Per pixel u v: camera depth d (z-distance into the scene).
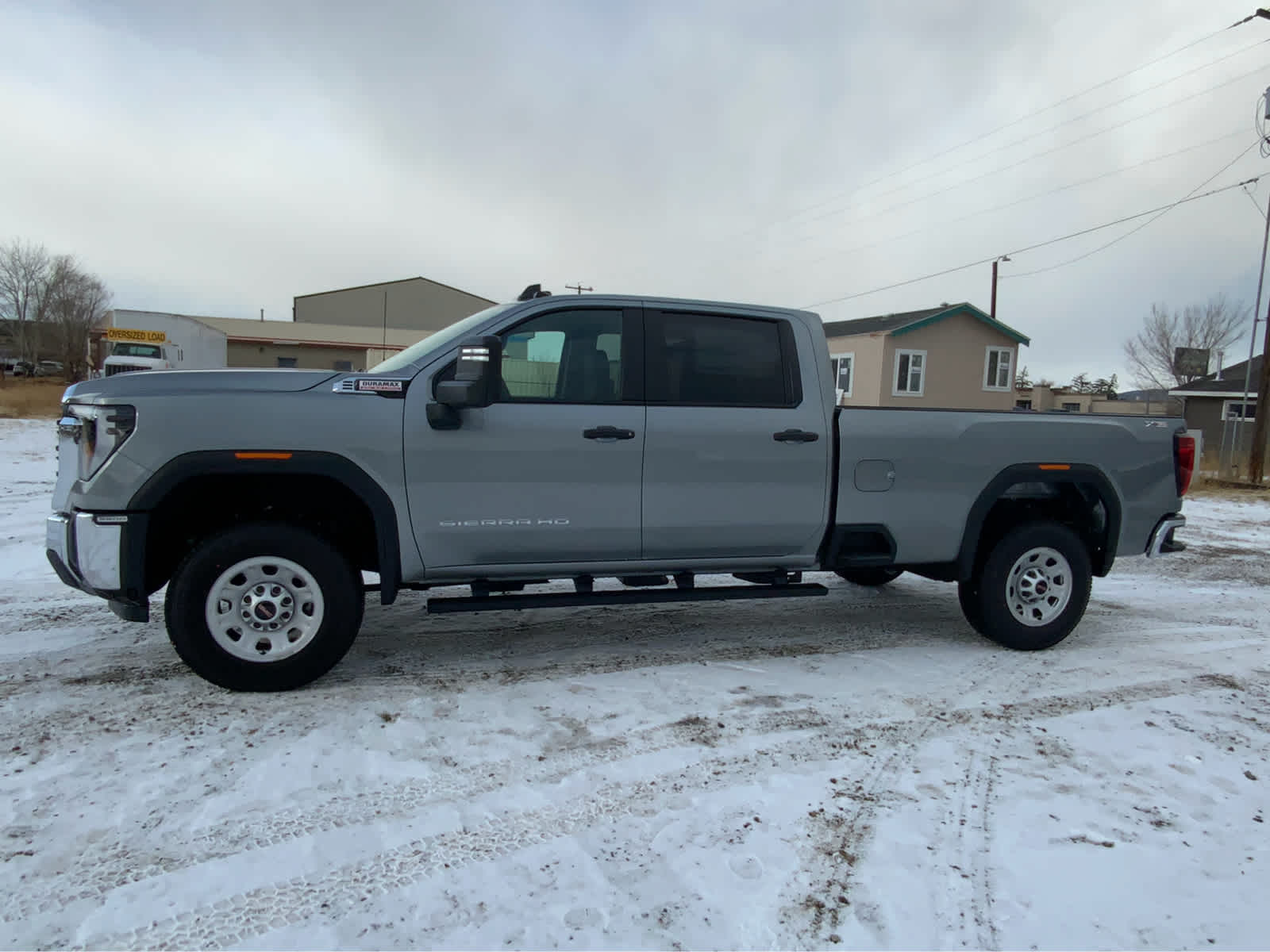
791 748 3.63
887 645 5.25
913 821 3.05
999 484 5.02
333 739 3.56
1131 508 5.32
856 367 30.36
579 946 2.32
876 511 4.80
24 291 56.28
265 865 2.66
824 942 2.37
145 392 3.78
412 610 5.85
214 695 4.01
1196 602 6.82
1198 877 2.74
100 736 3.52
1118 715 4.14
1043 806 3.19
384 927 2.38
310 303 52.00
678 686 4.35
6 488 10.80
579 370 4.38
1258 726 4.04
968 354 29.97
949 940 2.40
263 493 4.23
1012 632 5.10
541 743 3.59
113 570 3.72
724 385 4.59
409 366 4.19
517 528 4.24
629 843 2.85
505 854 2.76
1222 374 39.94
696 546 4.58
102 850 2.70
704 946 2.34
